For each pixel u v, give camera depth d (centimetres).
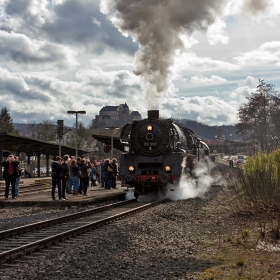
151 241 1008
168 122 2027
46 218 1430
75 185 2162
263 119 6022
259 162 1526
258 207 1280
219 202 1798
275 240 1002
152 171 1961
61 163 1925
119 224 1223
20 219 1420
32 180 3266
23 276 714
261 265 776
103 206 1625
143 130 1989
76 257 840
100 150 6719
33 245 918
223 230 1155
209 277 698
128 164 1977
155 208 1596
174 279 699
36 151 4125
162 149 1959
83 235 1081
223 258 841
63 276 719
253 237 1042
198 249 934
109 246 939
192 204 1734
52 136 7875
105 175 2700
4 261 817
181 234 1102
